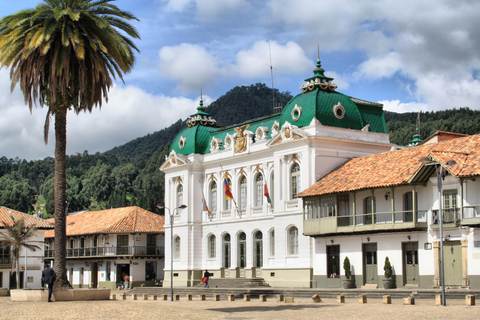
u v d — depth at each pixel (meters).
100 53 42.84
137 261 83.75
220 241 72.12
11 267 75.00
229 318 33.16
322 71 63.81
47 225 78.06
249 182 68.88
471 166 45.38
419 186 50.31
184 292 64.38
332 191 55.25
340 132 61.34
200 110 79.50
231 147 71.38
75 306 37.31
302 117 61.66
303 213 58.88
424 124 151.00
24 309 35.75
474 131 146.12
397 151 56.47
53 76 40.97
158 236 86.31
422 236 49.94
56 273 42.12
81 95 43.72
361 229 53.28
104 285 84.88
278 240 63.00
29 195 175.25
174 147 78.38
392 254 52.03
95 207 197.00
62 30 40.25
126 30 44.38
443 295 37.16
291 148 61.94
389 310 35.56
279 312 36.84
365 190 53.31
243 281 65.12
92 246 87.44
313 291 52.12
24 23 41.19
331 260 57.75
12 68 42.34
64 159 42.88
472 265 45.97
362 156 62.56
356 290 49.31
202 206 74.88
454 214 46.94
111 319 32.22
